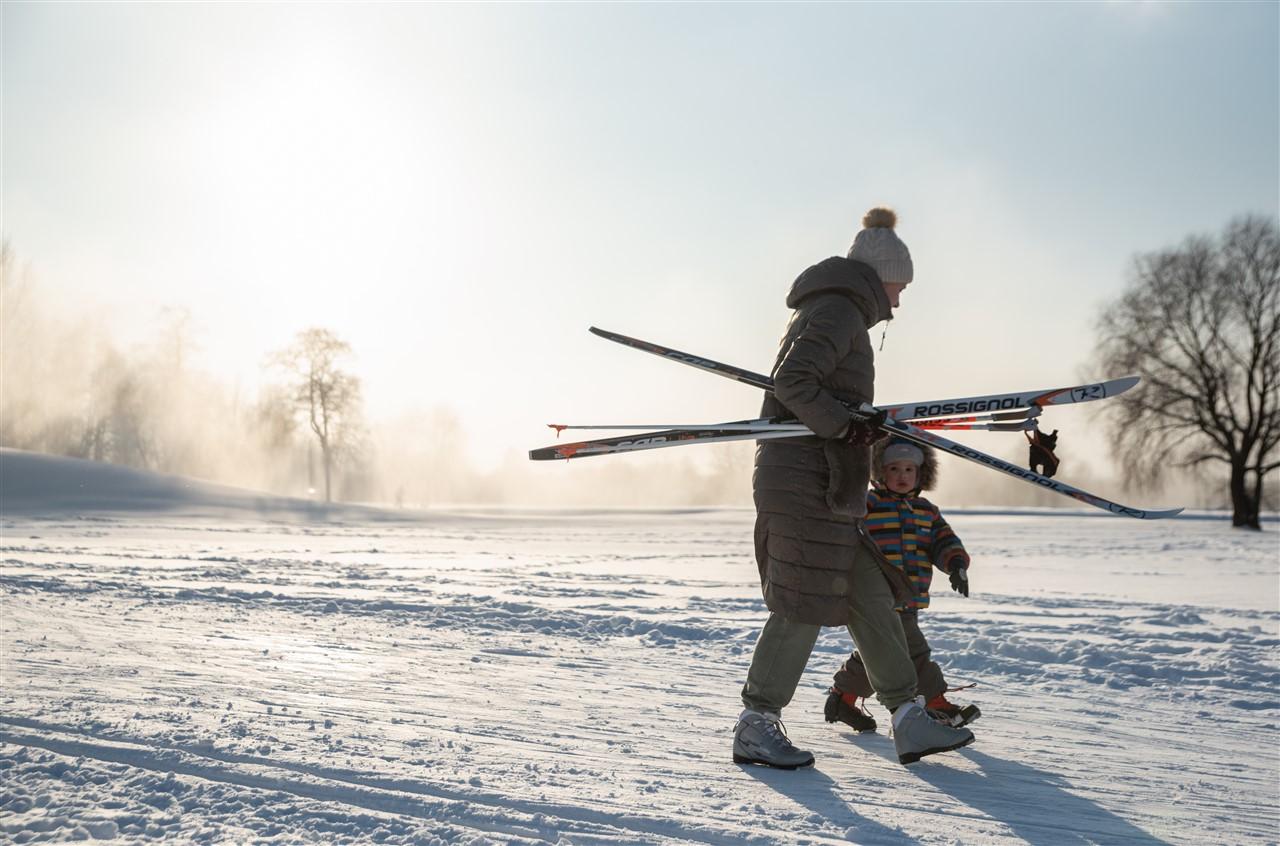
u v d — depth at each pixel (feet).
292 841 7.89
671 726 12.56
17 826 8.07
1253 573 41.39
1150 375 118.11
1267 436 112.88
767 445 11.43
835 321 10.85
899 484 12.76
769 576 11.23
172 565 36.83
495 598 27.20
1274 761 11.41
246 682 14.44
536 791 9.40
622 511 177.47
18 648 16.85
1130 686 16.14
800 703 14.58
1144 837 8.61
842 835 8.46
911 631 12.55
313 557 45.42
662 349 11.96
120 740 10.75
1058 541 71.00
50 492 103.86
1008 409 11.35
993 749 11.91
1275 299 113.60
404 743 11.09
